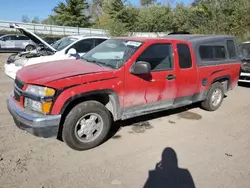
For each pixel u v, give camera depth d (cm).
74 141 355
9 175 304
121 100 388
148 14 4884
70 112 347
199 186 301
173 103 474
